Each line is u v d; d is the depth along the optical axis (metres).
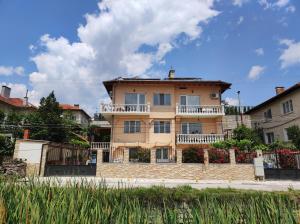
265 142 30.72
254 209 3.25
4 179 4.38
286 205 3.65
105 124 42.38
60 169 16.47
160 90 25.72
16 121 30.12
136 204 3.31
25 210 2.96
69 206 3.08
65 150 21.20
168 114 25.14
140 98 25.50
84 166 16.61
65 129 30.03
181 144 24.25
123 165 16.64
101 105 24.72
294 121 24.94
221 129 25.03
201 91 26.00
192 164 16.66
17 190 3.79
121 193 4.04
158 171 16.55
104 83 25.70
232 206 3.43
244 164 16.67
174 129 24.80
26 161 16.42
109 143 26.11
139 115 24.95
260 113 32.78
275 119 28.88
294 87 23.95
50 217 2.83
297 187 13.05
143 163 16.67
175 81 25.19
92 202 3.43
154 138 24.56
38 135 28.00
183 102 25.80
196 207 3.38
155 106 25.33
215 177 16.42
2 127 28.64
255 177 16.38
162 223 3.06
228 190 6.27
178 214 3.30
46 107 29.98
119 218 2.91
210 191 5.96
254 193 5.29
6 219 2.93
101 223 2.94
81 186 4.04
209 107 25.31
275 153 17.95
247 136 24.81
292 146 20.75
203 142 23.92
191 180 16.00
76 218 2.90
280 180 16.38
